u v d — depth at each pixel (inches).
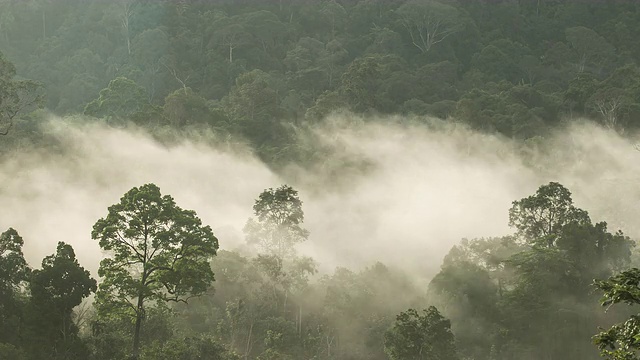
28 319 3191.4
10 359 3004.4
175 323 3848.4
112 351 3255.4
